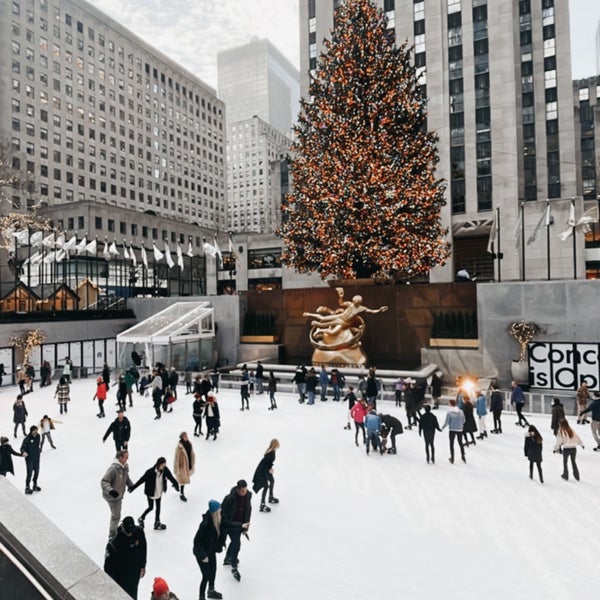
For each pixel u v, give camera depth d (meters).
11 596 2.54
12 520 2.97
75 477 9.65
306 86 44.06
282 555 6.57
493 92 39.91
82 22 71.88
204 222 99.00
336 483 9.24
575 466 9.12
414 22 41.84
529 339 19.16
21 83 62.09
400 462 10.42
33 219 45.69
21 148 61.53
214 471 9.96
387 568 6.22
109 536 6.88
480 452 11.08
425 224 26.56
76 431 13.17
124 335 22.89
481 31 40.56
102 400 14.80
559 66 52.72
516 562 6.32
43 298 31.59
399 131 27.25
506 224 38.88
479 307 20.61
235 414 15.16
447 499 8.41
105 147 75.06
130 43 80.94
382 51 27.67
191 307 26.25
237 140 156.88
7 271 44.56
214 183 102.94
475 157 40.34
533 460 9.12
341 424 13.83
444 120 40.62
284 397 18.11
